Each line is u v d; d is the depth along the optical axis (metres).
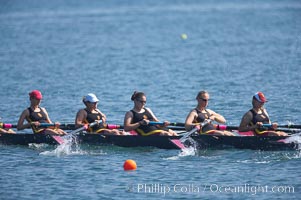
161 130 90.81
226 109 113.94
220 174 75.50
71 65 178.38
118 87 140.50
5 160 83.62
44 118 93.31
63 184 72.81
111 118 108.94
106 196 68.62
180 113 112.00
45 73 163.38
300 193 68.25
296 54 183.38
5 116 111.12
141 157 84.38
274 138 85.75
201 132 89.06
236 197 67.56
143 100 89.69
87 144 90.69
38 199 68.00
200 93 89.38
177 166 79.44
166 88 137.62
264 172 75.81
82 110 91.56
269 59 175.88
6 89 139.25
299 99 119.38
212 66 168.25
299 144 84.94
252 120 87.94
